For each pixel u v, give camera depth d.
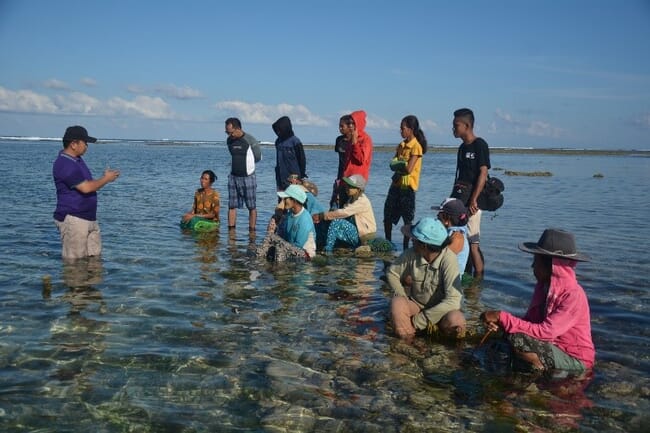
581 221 15.21
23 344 5.51
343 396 4.69
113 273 8.27
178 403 4.48
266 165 43.69
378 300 7.36
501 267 9.34
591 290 7.99
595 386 4.99
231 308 6.83
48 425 4.10
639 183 32.47
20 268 8.41
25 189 19.31
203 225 12.22
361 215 10.78
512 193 24.62
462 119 8.56
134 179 26.42
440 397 4.73
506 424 4.31
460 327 5.96
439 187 26.58
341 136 11.76
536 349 5.23
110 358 5.26
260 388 4.78
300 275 8.52
